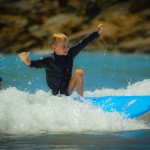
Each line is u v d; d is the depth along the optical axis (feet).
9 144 44.88
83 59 172.24
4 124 51.98
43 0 248.93
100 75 120.37
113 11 238.68
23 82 100.07
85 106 56.39
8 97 58.75
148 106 58.29
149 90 74.23
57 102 57.00
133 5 237.86
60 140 46.44
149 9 236.02
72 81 67.00
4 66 136.77
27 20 240.73
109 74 123.13
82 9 242.17
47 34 232.53
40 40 231.50
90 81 107.24
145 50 210.59
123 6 239.50
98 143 44.83
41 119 53.36
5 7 247.91
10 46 234.58
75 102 57.21
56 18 240.12
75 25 233.96
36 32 234.58
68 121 53.47
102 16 236.63
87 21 236.43
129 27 227.20
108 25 228.84
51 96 60.03
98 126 52.95
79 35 226.17
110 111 56.80
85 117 54.19
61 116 54.08
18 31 237.25
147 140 46.01
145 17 231.91
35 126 52.39
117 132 50.47
